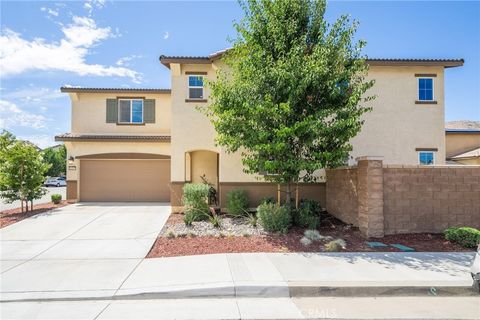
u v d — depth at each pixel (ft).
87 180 59.16
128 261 23.95
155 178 59.62
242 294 18.21
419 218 30.42
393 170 30.55
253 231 32.42
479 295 18.24
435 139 47.73
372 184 29.73
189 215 37.24
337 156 31.24
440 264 22.27
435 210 30.42
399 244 27.61
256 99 30.66
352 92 31.42
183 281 19.38
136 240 30.30
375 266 21.84
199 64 47.65
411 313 15.88
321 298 17.98
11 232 33.88
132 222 38.60
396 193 30.45
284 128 28.19
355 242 28.30
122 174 59.47
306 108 31.73
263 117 29.96
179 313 15.92
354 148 47.19
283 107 28.22
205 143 47.06
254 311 16.16
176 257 24.85
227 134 32.24
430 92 48.34
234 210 41.39
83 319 15.21
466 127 74.69
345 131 30.30
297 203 36.88
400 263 22.52
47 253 26.30
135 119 62.23
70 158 59.31
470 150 70.69
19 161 45.32
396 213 30.35
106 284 19.25
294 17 33.19
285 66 29.07
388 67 48.01
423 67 48.19
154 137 57.72
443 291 18.34
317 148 32.30
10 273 21.40
